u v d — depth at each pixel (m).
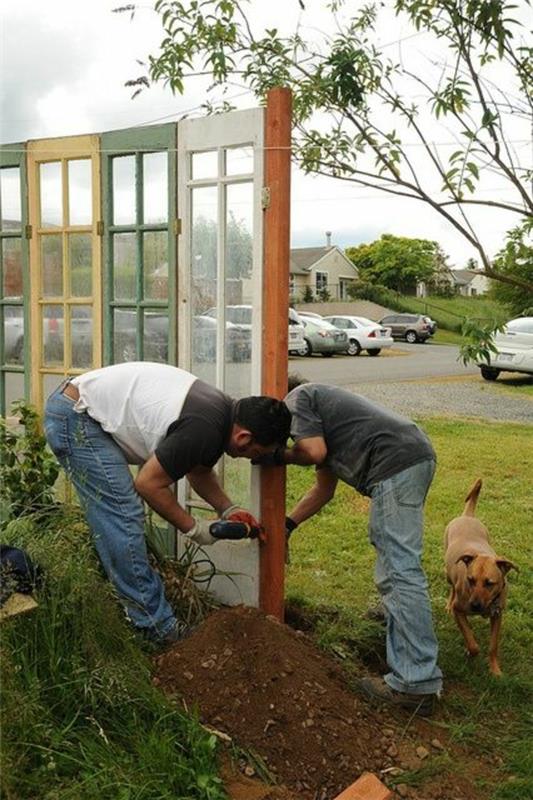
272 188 3.96
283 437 3.63
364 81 3.78
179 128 4.30
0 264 5.07
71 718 2.99
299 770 3.13
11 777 2.59
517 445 9.91
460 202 3.45
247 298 4.23
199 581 4.31
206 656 3.46
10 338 5.14
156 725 3.03
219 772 3.01
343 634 4.18
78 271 4.80
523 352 16.58
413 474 3.69
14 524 3.75
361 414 3.79
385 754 3.30
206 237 4.36
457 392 15.60
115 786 2.71
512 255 3.41
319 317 27.75
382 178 3.73
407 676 3.59
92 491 3.68
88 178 4.66
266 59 4.24
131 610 3.68
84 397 3.68
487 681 3.99
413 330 33.62
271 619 3.79
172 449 3.46
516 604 4.97
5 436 4.45
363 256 52.16
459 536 4.52
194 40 4.26
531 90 3.45
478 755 3.44
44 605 3.18
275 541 4.13
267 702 3.30
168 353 4.49
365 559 5.60
